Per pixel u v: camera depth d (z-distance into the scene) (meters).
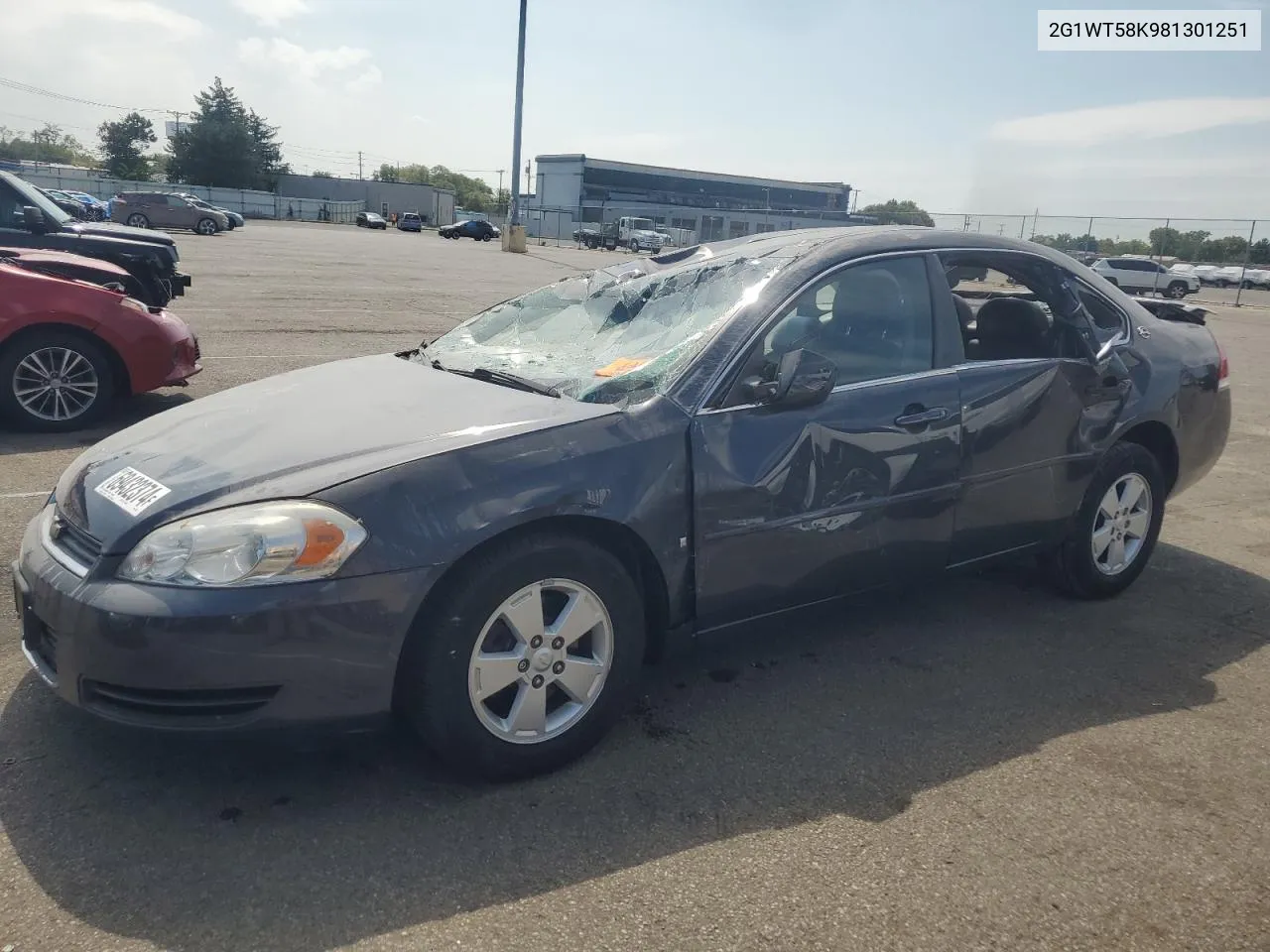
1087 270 4.43
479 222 54.94
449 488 2.66
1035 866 2.56
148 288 9.91
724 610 3.23
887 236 3.78
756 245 3.83
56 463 6.02
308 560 2.50
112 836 2.55
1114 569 4.44
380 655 2.58
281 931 2.23
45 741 2.97
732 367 3.19
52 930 2.21
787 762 3.03
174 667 2.45
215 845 2.53
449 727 2.70
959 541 3.77
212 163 82.56
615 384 3.21
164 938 2.20
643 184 79.62
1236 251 32.34
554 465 2.81
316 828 2.62
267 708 2.51
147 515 2.63
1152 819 2.79
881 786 2.91
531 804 2.76
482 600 2.68
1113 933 2.32
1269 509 6.27
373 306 14.95
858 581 3.54
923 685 3.59
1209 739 3.26
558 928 2.27
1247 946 2.30
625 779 2.91
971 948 2.25
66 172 72.38
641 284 3.87
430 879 2.43
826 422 3.31
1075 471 4.10
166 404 7.71
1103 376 4.15
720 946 2.23
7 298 6.57
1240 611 4.44
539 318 4.03
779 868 2.52
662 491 2.98
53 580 2.64
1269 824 2.79
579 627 2.88
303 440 2.90
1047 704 3.47
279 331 11.60
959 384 3.68
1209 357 4.70
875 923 2.32
